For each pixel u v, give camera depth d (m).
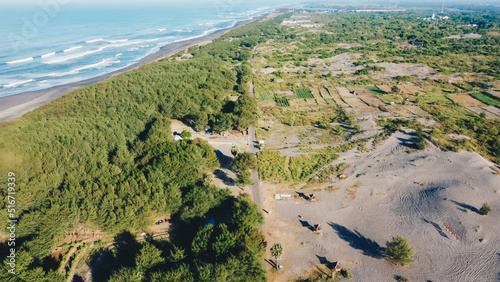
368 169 83.38
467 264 53.28
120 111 113.06
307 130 109.75
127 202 62.69
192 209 62.41
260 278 47.25
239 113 111.50
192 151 81.38
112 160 80.06
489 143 93.81
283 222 66.00
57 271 51.53
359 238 61.06
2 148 73.94
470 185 70.81
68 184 67.19
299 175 82.56
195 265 50.16
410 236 60.22
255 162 80.44
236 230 55.31
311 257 56.97
